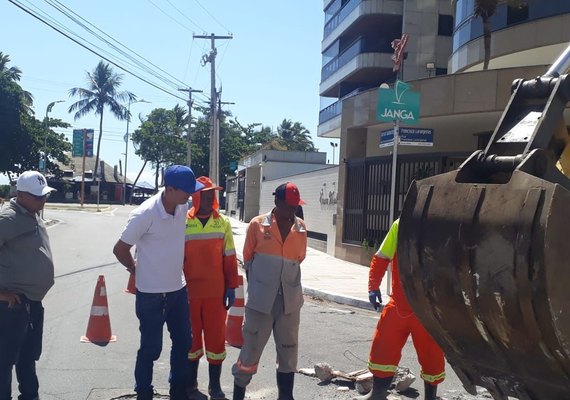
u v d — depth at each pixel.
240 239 28.77
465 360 3.25
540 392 2.98
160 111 77.75
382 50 35.06
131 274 5.82
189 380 5.67
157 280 5.22
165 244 5.23
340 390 6.01
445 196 3.12
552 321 2.62
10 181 50.50
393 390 6.04
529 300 2.66
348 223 19.33
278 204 5.32
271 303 5.28
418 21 32.53
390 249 5.32
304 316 10.26
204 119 74.38
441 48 32.53
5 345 4.79
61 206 64.81
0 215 4.75
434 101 14.12
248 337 5.36
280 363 5.43
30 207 4.88
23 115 49.69
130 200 88.06
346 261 18.95
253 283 5.34
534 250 2.63
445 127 15.93
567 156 3.50
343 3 37.88
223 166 73.69
